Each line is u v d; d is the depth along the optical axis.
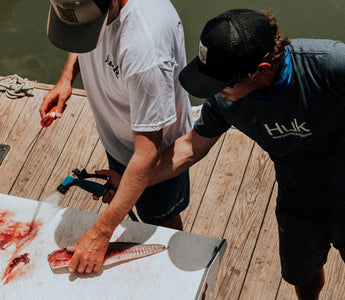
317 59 1.59
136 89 1.69
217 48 1.51
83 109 3.48
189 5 5.17
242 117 1.81
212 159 3.15
